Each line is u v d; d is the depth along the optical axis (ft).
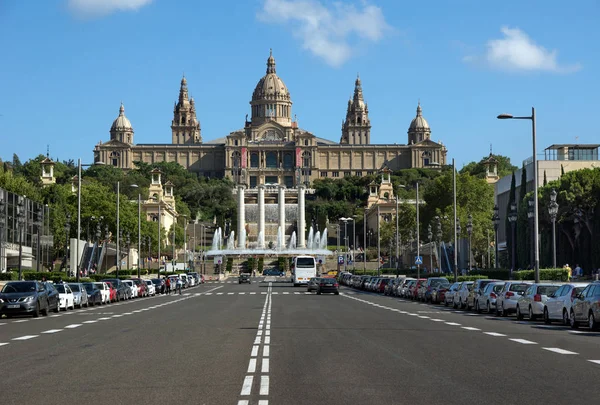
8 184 472.03
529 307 147.74
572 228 343.46
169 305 224.33
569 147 445.37
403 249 628.69
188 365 77.20
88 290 226.38
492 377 66.28
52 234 452.35
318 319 152.97
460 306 197.47
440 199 540.11
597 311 114.32
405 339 105.09
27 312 161.17
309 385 62.59
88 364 78.23
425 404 53.42
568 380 63.98
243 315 168.86
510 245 386.73
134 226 503.61
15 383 65.00
